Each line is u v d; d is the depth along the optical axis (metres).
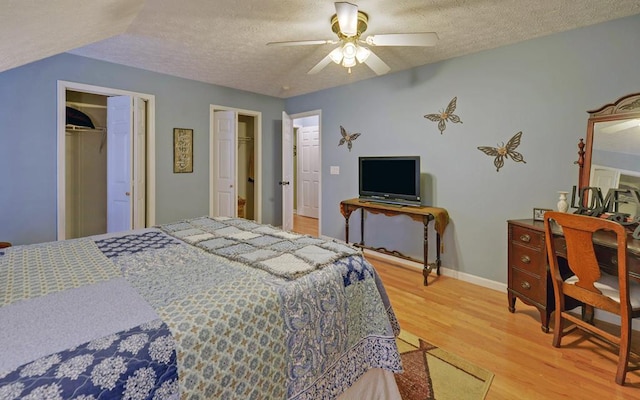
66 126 3.37
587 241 1.80
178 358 0.85
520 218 2.83
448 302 2.73
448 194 3.31
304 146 7.16
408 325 2.34
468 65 3.09
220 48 2.93
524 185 2.79
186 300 1.05
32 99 2.94
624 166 2.21
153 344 0.83
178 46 2.88
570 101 2.51
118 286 1.18
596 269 1.80
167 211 3.94
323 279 1.32
